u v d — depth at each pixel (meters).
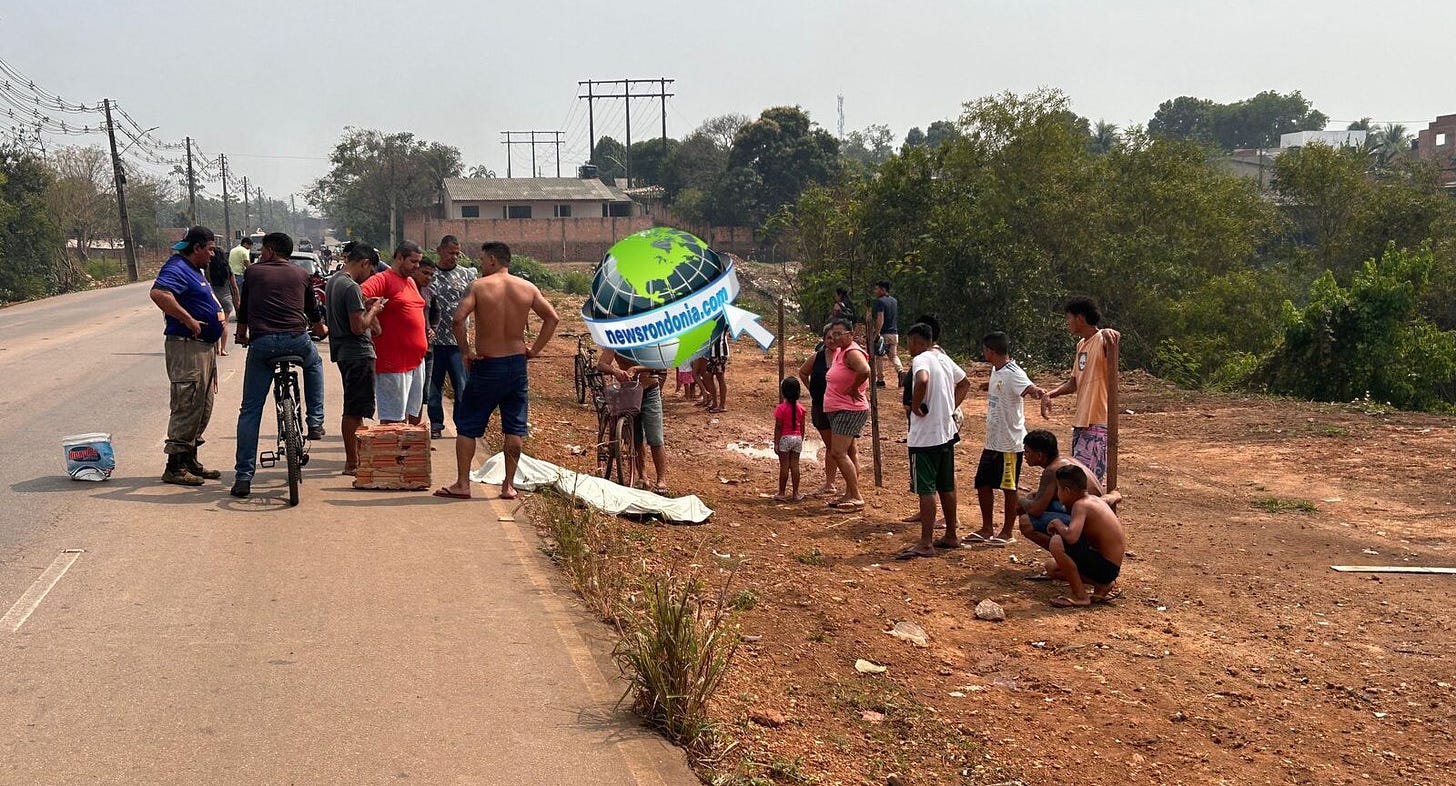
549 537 7.13
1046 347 27.44
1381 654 6.36
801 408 10.21
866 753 4.86
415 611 5.62
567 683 4.85
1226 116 130.62
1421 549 8.60
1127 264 29.64
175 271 7.89
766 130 76.25
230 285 17.78
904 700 5.50
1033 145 30.03
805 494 10.59
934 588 7.64
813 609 6.79
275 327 7.83
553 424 13.09
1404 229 39.34
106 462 8.25
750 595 6.77
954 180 29.31
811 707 5.28
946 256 27.20
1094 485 7.56
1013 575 7.94
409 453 8.31
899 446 13.48
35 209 48.59
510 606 5.75
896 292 27.86
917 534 9.12
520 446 8.17
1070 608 7.19
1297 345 19.52
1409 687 5.88
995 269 27.05
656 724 4.54
